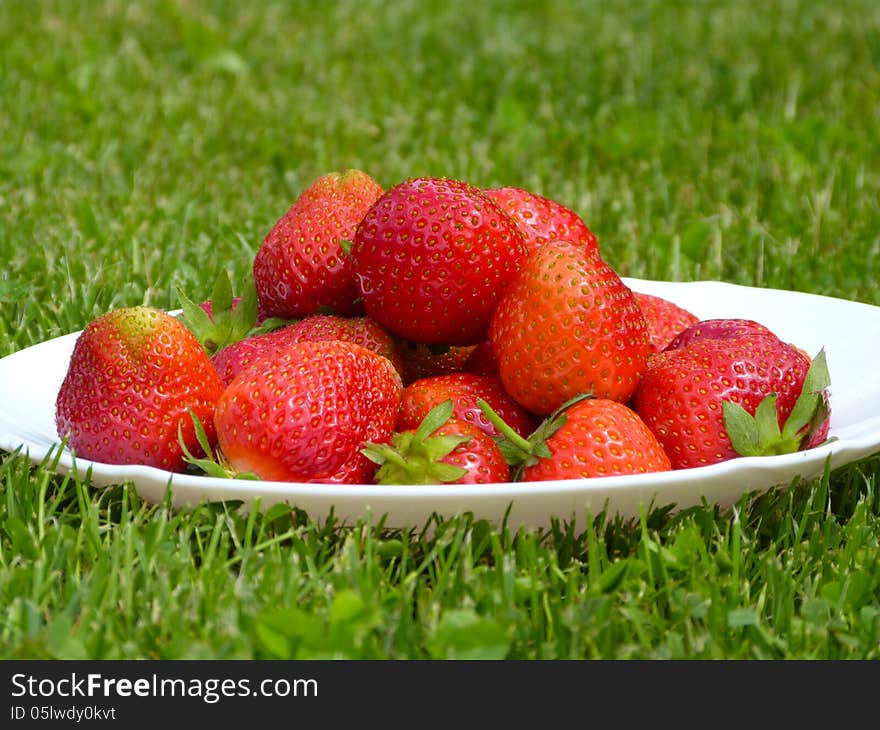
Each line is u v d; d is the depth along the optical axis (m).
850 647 2.29
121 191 5.75
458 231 2.68
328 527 2.48
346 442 2.51
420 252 2.69
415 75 8.34
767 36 9.41
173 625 2.28
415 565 2.53
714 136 6.85
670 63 8.62
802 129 6.54
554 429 2.54
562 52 9.04
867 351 3.31
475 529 2.49
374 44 9.38
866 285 4.68
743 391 2.68
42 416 3.05
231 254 4.94
